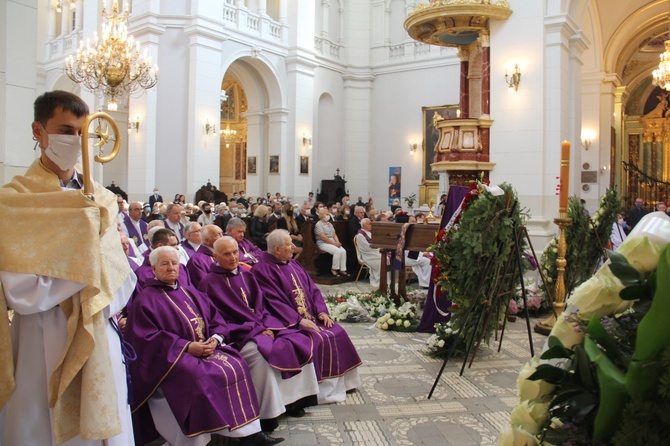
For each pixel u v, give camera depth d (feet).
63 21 72.38
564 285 22.68
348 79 71.15
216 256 14.11
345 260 34.45
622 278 3.64
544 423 4.19
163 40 53.26
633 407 3.23
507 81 34.88
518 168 34.68
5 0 13.89
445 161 36.55
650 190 69.77
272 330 13.26
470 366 16.93
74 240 6.62
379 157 71.10
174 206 26.11
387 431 12.28
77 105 6.99
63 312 6.91
